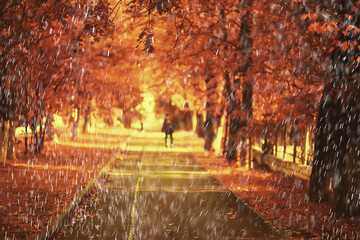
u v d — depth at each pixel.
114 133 68.38
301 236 11.30
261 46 22.09
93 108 36.22
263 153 28.94
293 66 18.17
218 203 15.86
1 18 15.02
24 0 14.74
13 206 13.77
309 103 17.88
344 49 13.34
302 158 22.02
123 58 30.66
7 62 16.80
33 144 31.88
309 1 14.59
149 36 13.91
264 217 13.52
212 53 26.77
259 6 20.28
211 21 25.14
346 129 14.73
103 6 14.33
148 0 14.30
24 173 21.95
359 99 13.63
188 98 36.72
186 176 23.77
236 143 28.39
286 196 17.42
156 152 39.38
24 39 16.36
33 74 24.61
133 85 34.88
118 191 18.48
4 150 25.48
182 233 11.65
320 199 15.95
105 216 13.60
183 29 23.94
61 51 25.14
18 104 26.02
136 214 13.89
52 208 13.52
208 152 38.59
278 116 21.91
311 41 16.16
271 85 20.92
